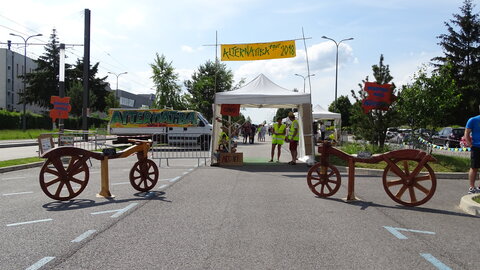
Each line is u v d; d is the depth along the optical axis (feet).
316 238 16.79
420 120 52.85
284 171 42.06
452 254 14.92
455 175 39.32
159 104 139.54
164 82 138.82
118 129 87.25
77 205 23.47
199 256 14.34
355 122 59.93
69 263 13.51
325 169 26.89
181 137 49.80
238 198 25.95
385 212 22.39
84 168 25.53
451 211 23.13
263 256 14.40
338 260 14.07
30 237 16.63
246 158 58.75
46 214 21.02
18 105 258.16
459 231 18.38
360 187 31.78
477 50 169.27
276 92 49.42
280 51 52.19
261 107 56.03
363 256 14.53
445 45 173.68
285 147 94.73
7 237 16.63
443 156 49.14
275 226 18.72
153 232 17.48
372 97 54.03
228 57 52.90
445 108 52.44
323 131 97.91
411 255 14.74
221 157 47.52
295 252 14.89
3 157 57.16
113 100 224.33
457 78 167.02
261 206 23.41
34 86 235.20
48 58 241.76
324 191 29.50
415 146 50.60
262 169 44.01
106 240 16.25
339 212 22.09
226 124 53.16
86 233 17.26
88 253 14.58
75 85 201.87
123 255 14.39
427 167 24.43
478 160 25.79
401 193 24.82
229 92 49.49
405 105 52.70
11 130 142.20
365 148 57.06
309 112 51.55
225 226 18.60
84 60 88.79
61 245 15.53
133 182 28.09
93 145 70.90
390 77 58.34
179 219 19.93
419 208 23.88
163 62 139.64
